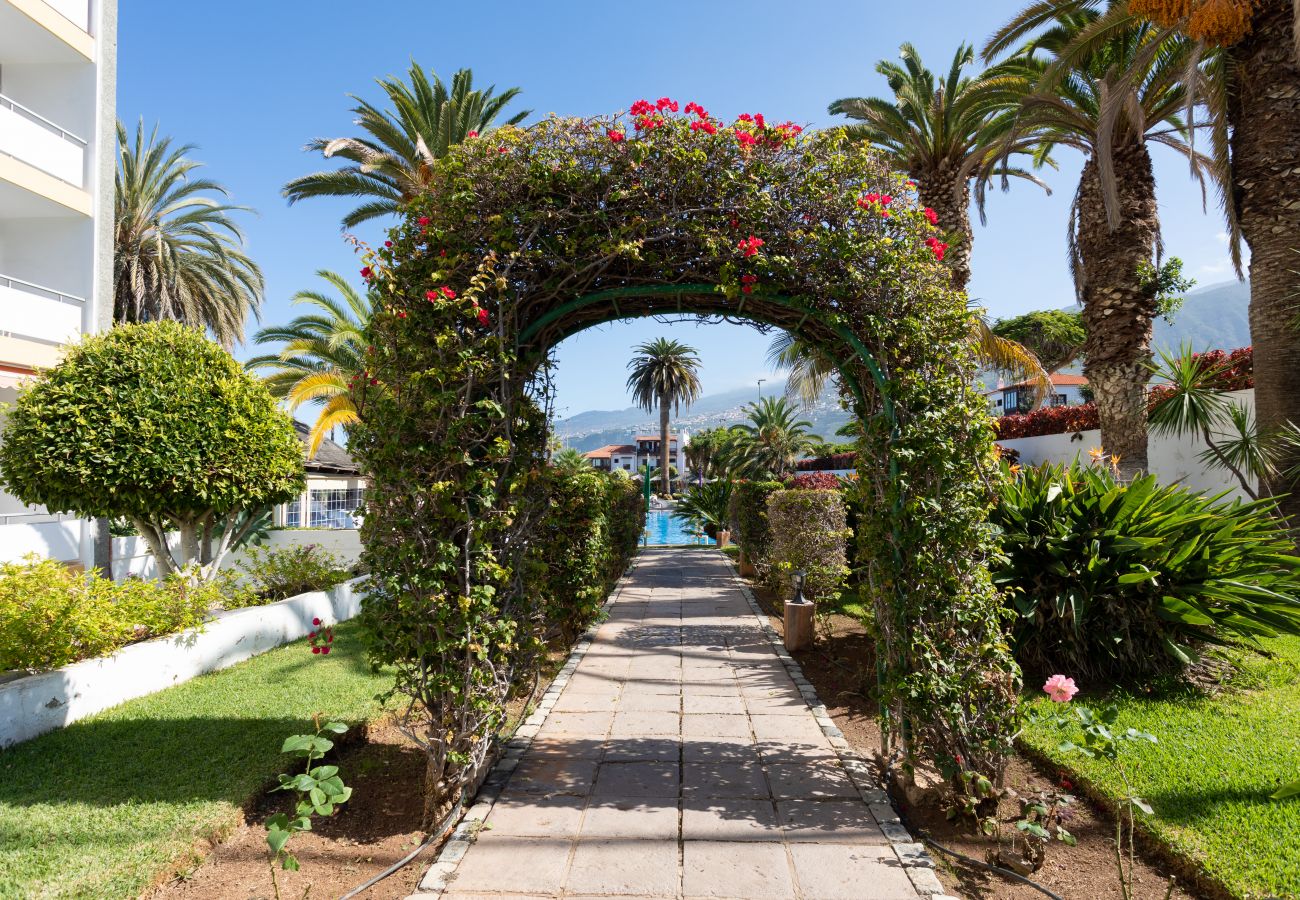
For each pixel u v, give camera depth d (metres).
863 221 3.68
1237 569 5.02
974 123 11.11
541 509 4.07
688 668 6.04
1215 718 4.30
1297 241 7.56
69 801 3.38
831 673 5.91
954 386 3.60
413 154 13.45
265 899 2.65
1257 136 7.78
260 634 6.58
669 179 3.61
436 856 2.99
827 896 2.66
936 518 3.50
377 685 5.36
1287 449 7.53
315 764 3.96
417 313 3.40
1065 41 9.98
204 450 6.57
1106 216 9.50
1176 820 3.07
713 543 20.38
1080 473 6.37
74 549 10.09
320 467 16.08
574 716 4.79
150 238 17.42
